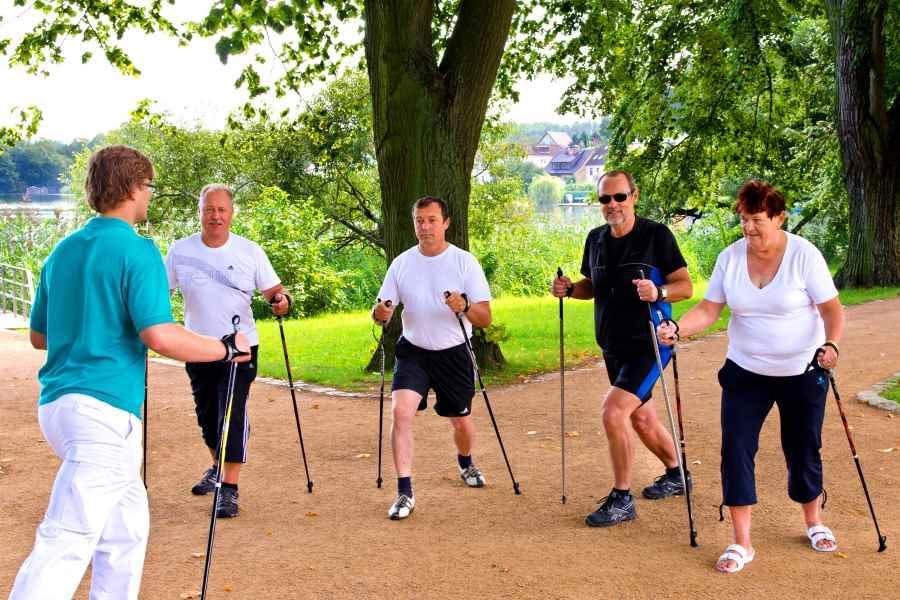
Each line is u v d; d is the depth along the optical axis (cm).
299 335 1563
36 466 700
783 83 2141
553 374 1076
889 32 2131
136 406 347
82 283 343
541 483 621
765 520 527
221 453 417
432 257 581
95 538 333
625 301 531
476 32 1052
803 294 455
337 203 2919
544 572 455
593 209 3956
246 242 603
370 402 929
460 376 588
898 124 2162
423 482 630
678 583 436
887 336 1282
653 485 577
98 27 1427
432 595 430
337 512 567
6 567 479
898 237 2186
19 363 1266
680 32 1952
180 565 475
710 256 3362
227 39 997
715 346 1258
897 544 484
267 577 457
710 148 2161
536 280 2948
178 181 3044
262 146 2809
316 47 1389
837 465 637
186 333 349
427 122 1045
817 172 2772
